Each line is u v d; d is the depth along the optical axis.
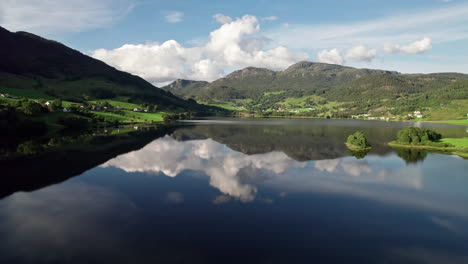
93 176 62.25
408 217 41.66
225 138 133.75
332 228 37.88
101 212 42.34
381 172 67.75
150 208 44.31
